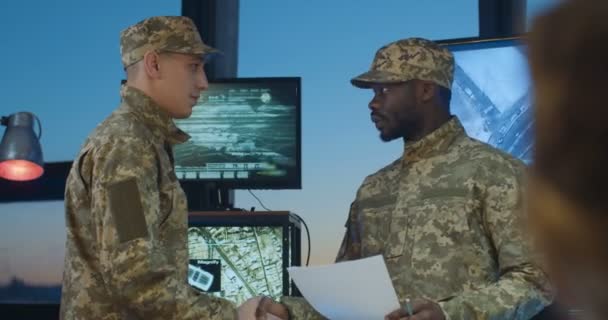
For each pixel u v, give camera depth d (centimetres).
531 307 213
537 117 36
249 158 344
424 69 244
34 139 356
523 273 215
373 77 244
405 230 237
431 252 231
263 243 313
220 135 346
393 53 247
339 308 205
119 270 193
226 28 416
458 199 231
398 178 247
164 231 209
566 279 36
